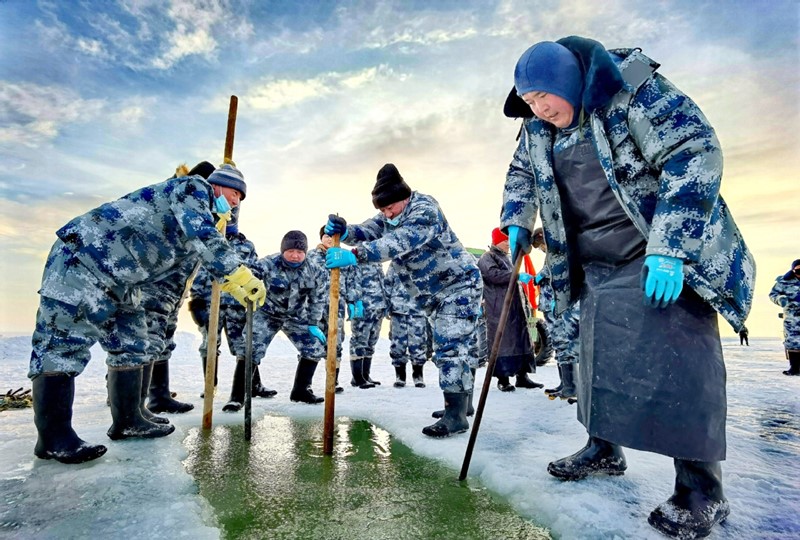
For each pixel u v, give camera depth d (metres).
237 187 3.24
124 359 2.45
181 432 2.70
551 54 1.56
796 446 2.35
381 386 5.35
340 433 2.81
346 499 1.72
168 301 3.08
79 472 1.88
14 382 4.84
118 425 2.46
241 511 1.60
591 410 1.58
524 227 2.07
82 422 2.95
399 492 1.79
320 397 4.03
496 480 1.87
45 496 1.65
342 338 5.18
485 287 4.80
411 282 2.86
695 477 1.44
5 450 2.21
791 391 4.29
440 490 1.82
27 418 3.17
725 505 1.45
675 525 1.36
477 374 6.15
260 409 3.48
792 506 1.58
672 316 1.45
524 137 2.10
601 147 1.51
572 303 1.88
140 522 1.45
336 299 2.45
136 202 2.22
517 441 2.46
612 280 1.64
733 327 1.47
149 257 2.25
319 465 2.14
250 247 4.11
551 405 3.65
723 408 1.42
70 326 2.05
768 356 9.12
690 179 1.35
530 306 4.66
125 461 2.06
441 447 2.35
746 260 1.52
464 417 2.66
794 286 6.12
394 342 5.29
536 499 1.66
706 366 1.41
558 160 1.76
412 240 2.59
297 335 3.96
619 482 1.81
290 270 3.89
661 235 1.35
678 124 1.40
